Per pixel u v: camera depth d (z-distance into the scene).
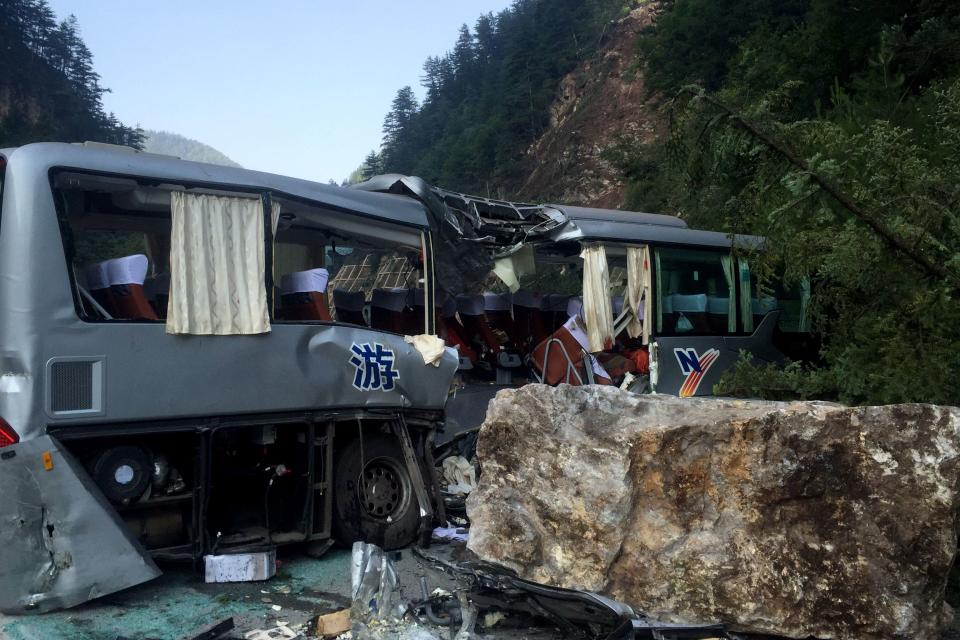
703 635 4.32
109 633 4.79
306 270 7.05
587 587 4.71
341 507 6.55
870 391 6.36
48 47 102.88
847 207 5.74
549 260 10.24
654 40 33.97
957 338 6.16
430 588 5.67
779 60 19.48
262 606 5.36
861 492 4.28
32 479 4.98
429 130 104.56
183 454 5.86
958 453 4.17
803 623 4.29
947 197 5.93
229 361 5.86
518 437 5.09
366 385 6.63
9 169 5.22
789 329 10.34
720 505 4.55
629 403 4.87
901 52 15.49
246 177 6.08
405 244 7.22
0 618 4.96
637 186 25.77
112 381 5.34
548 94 69.12
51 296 5.15
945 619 4.29
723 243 9.95
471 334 10.09
